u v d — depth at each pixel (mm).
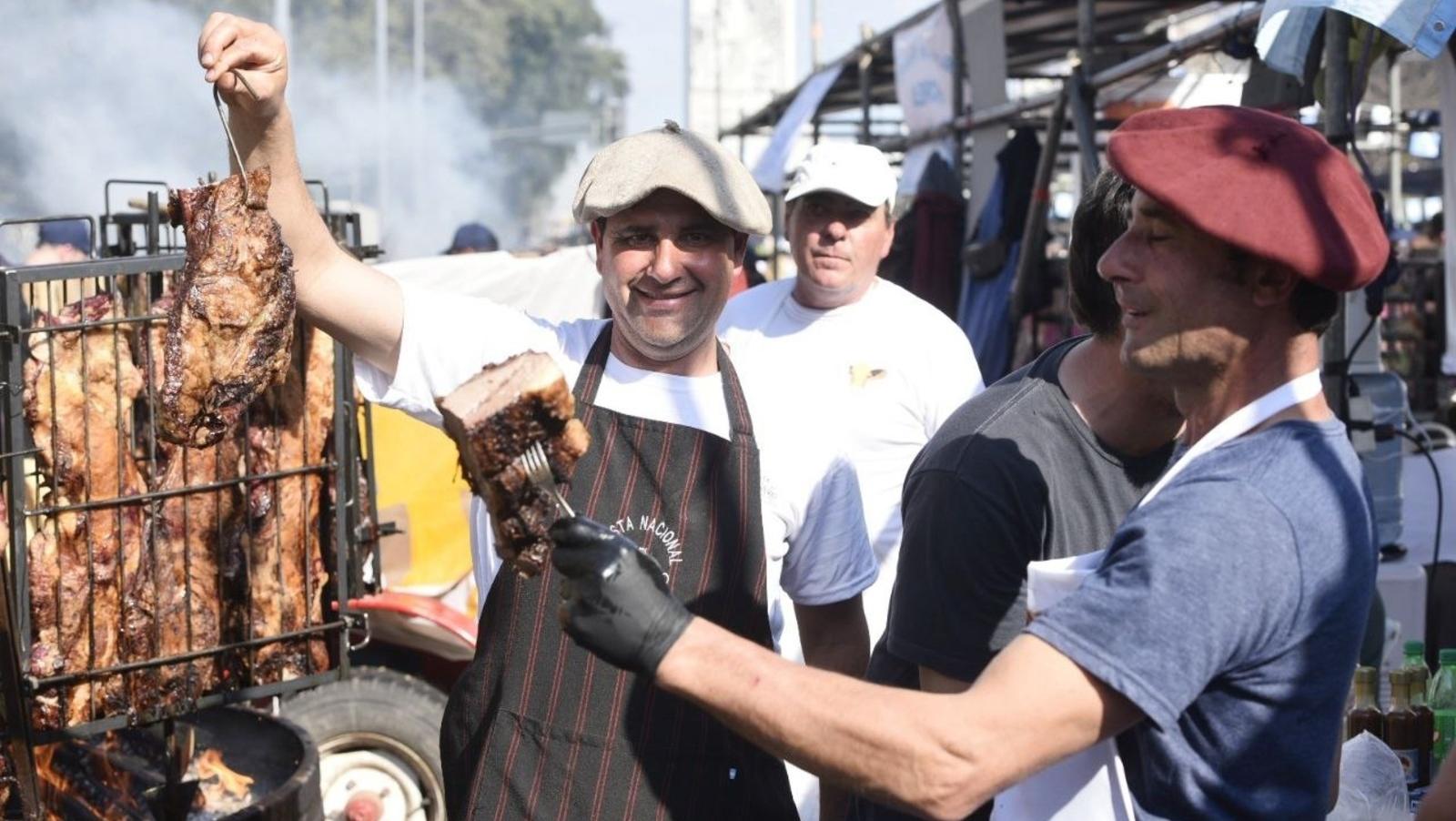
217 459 3637
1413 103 10070
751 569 2736
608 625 1896
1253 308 1943
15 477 3289
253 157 2713
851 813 2764
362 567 4000
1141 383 2389
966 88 12047
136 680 3531
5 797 3432
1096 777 2053
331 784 5137
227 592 3701
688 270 2752
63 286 3705
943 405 4512
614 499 2711
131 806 4125
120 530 3479
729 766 2662
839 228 4504
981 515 2377
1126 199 2316
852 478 3045
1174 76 10328
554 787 2623
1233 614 1837
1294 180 1892
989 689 1830
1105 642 1826
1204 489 1907
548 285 6293
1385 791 3100
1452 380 11195
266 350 2656
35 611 3359
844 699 1834
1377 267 1904
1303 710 1946
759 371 4375
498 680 2678
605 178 2725
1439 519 5395
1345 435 2027
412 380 2859
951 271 10281
